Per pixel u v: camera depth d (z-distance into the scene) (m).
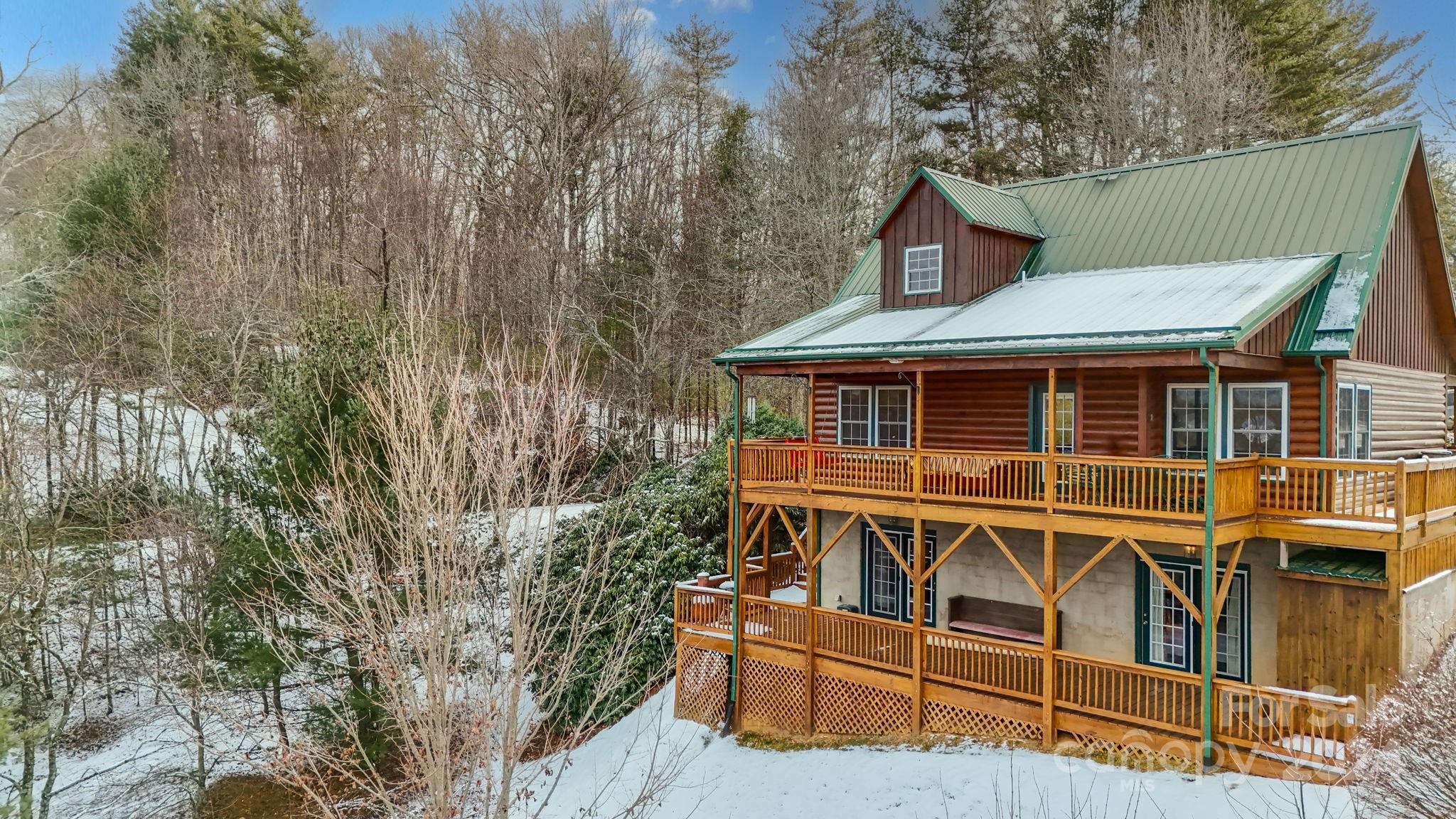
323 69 37.28
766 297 31.27
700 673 16.77
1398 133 14.32
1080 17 32.91
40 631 16.02
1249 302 11.56
